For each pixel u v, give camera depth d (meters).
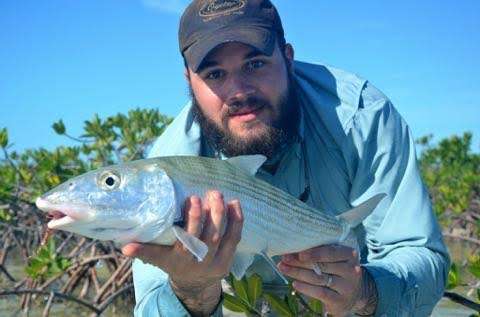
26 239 3.87
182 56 1.52
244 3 1.44
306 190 1.51
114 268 3.15
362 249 1.52
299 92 1.53
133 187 1.18
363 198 1.49
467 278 2.86
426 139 7.24
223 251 1.20
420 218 1.45
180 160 1.22
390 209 1.47
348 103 1.50
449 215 4.45
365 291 1.34
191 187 1.21
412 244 1.45
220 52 1.41
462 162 6.32
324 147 1.50
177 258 1.19
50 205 1.17
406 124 1.53
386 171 1.48
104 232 1.18
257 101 1.42
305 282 1.31
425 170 6.48
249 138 1.43
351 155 1.48
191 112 1.55
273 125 1.43
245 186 1.26
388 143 1.48
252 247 1.28
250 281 1.50
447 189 4.84
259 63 1.42
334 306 1.32
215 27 1.42
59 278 3.07
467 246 4.54
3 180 3.56
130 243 1.18
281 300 1.50
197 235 1.17
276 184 1.51
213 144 1.49
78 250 3.10
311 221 1.32
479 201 4.95
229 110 1.42
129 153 3.36
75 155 3.40
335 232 1.35
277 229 1.29
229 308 1.51
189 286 1.26
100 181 1.18
